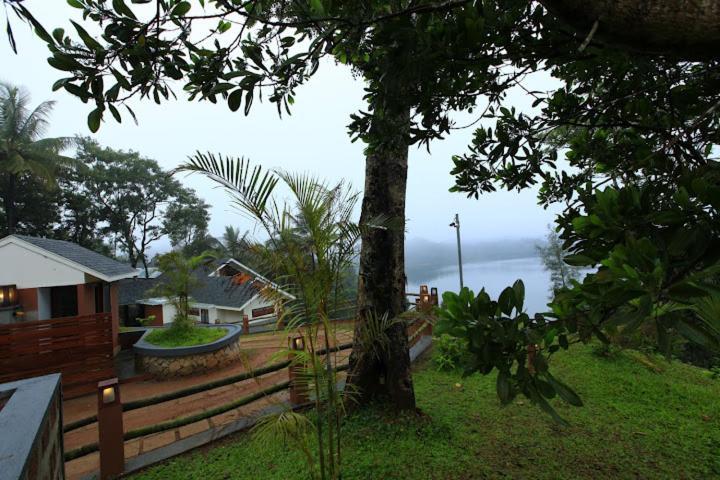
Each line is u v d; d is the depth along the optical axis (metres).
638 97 1.74
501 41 1.32
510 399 1.07
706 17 0.67
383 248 3.98
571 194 2.38
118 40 1.21
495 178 2.39
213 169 2.26
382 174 4.09
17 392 2.06
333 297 2.67
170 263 8.27
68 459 3.07
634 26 0.75
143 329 10.54
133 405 3.44
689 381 4.76
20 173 15.85
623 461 2.99
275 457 3.20
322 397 2.64
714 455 3.04
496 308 1.13
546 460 3.02
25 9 0.86
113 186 20.20
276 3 1.43
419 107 1.66
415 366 5.64
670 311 0.81
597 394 4.35
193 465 3.23
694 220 0.85
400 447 3.22
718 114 1.51
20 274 7.64
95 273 8.18
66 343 6.28
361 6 1.34
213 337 7.83
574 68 1.81
